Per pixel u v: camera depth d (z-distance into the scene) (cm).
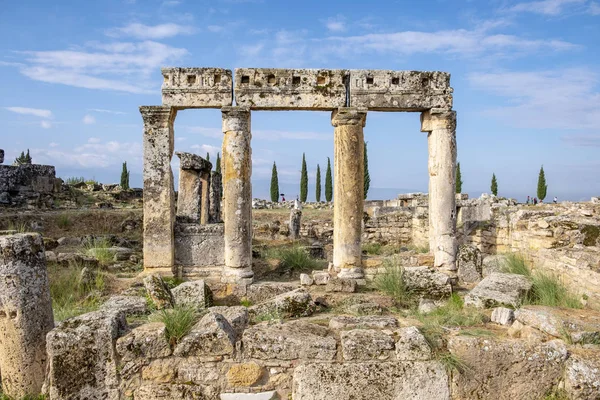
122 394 574
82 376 568
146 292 1047
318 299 1123
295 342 587
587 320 675
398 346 584
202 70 1260
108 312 627
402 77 1308
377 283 1225
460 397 580
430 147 1370
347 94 1298
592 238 1238
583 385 566
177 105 1259
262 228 2592
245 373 580
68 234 1991
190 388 576
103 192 3112
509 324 763
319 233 2700
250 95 1264
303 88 1275
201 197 2002
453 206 1342
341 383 568
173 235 1291
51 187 2614
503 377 585
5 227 1905
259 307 988
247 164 1276
